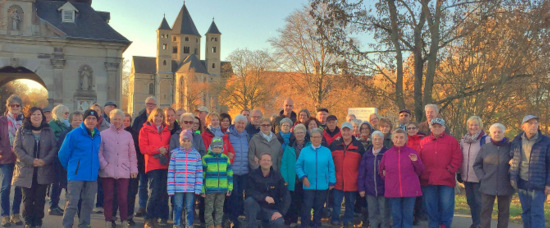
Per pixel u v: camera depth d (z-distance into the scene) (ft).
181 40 410.72
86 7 124.06
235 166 26.66
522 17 43.98
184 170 23.98
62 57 112.98
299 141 27.48
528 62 44.01
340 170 27.04
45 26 111.75
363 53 53.26
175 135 25.22
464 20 47.75
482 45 45.52
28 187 23.85
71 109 113.80
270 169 25.30
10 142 26.21
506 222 24.07
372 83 56.24
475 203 25.95
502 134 23.65
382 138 25.64
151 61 416.46
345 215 26.99
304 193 25.81
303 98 126.52
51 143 24.64
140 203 29.78
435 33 48.24
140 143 25.34
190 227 23.90
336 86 117.39
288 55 123.95
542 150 22.48
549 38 43.11
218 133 27.25
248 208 24.38
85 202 23.57
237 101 224.33
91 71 115.85
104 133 24.50
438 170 25.00
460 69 47.73
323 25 54.85
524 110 49.11
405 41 51.01
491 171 23.70
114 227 25.53
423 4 48.16
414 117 52.95
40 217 24.61
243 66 220.43
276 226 23.91
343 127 26.91
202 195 24.52
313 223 26.25
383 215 25.46
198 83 315.99
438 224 25.49
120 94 118.01
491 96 45.62
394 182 24.26
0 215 28.02
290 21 121.90
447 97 47.96
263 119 27.12
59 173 25.44
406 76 56.80
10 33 109.19
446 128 27.43
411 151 24.50
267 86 207.82
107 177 24.16
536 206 22.54
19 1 109.91
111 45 116.47
